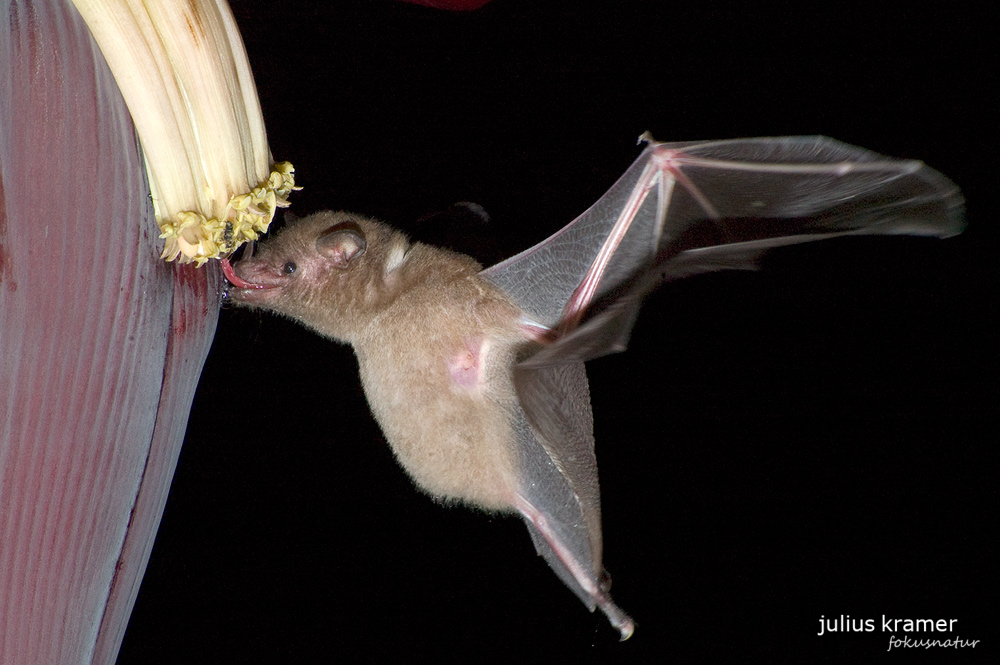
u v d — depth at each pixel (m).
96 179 1.29
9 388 1.29
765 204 1.34
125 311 1.30
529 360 1.32
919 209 1.33
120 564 1.31
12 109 1.29
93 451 1.30
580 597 1.36
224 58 1.30
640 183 1.35
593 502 1.36
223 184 1.30
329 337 1.37
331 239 1.36
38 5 1.29
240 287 1.37
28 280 1.29
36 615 1.30
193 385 1.32
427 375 1.36
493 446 1.36
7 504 1.29
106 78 1.30
